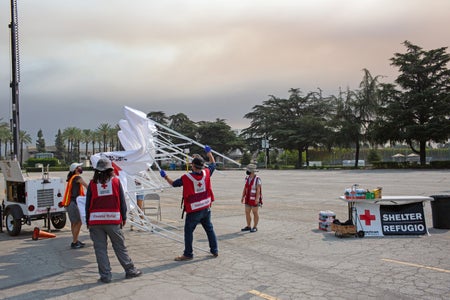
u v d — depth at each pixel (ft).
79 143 400.06
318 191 69.87
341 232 29.89
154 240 31.17
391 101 173.06
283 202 54.08
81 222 28.58
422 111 164.66
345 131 195.21
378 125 176.45
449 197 32.19
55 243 30.81
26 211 33.71
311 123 224.74
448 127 155.12
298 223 36.88
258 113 279.28
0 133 308.40
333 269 21.70
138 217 30.89
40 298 18.10
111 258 25.46
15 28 54.19
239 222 38.34
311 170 175.11
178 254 26.25
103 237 20.66
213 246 24.91
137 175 33.47
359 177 107.76
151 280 20.39
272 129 260.83
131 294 18.29
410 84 168.86
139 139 28.63
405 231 30.19
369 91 194.70
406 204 30.68
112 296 18.10
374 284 19.03
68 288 19.45
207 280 20.18
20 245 30.22
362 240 28.96
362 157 244.42
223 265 22.99
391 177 103.35
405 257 23.90
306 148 236.02
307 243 28.37
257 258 24.43
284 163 258.98
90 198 20.63
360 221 30.35
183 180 24.34
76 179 28.73
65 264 24.20
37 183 34.14
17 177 34.37
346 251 25.73
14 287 19.83
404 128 169.27
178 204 57.36
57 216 36.58
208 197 24.77
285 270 21.71
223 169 207.82
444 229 32.17
